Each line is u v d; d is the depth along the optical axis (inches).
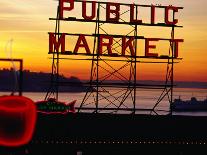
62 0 2541.8
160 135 2327.8
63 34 2546.8
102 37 2588.6
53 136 2229.3
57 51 2541.8
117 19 2608.3
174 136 2338.8
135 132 2311.8
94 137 2276.1
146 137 2317.9
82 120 2265.0
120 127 2298.2
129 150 2309.3
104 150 2287.2
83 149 2265.0
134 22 2632.9
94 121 2276.1
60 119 2242.9
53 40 2541.8
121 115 2297.0
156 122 2324.1
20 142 1684.3
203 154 2361.0
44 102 2224.4
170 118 2333.9
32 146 2186.3
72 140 2253.9
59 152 2240.4
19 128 1675.7
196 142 2349.9
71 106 2257.6
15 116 1658.5
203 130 2352.4
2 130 1668.3
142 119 2316.7
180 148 2341.3
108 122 2289.6
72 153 2256.4
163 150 2331.4
